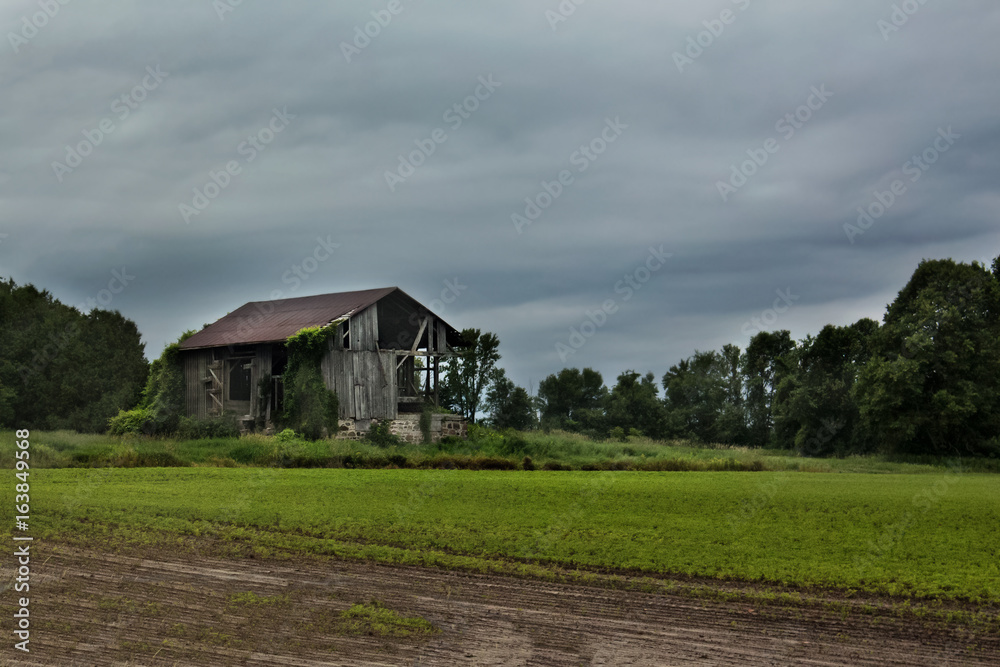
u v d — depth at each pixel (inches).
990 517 1003.3
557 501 1103.6
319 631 615.5
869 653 590.2
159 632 604.1
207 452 1652.3
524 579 749.9
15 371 2321.6
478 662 568.4
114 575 727.7
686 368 3863.2
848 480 1473.9
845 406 2815.0
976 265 2581.2
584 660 574.6
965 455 2377.0
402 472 1486.2
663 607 678.5
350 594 697.6
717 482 1362.0
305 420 1860.2
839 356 2957.7
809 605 684.1
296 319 2044.8
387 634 612.7
